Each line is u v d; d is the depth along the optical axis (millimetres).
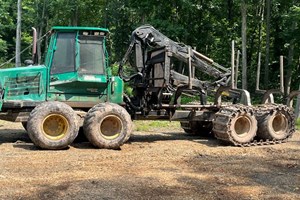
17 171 7094
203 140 11414
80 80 9789
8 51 42531
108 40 10430
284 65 28406
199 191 6098
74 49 9898
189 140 11383
